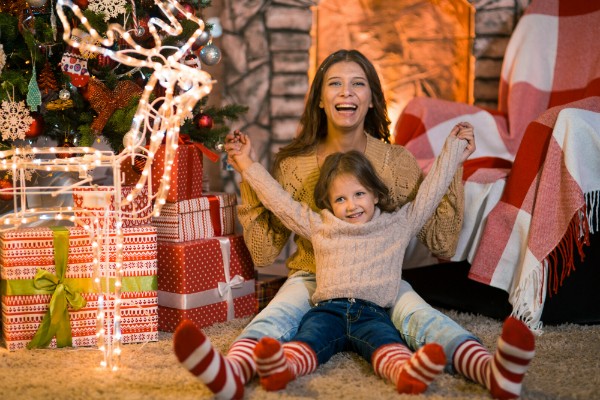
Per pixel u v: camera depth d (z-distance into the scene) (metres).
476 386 1.56
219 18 3.56
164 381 1.61
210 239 2.18
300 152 2.14
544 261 2.07
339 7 3.45
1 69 2.12
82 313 1.92
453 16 3.33
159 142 1.64
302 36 3.48
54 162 1.83
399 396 1.50
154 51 1.57
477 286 2.32
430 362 1.44
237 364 1.54
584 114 2.08
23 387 1.58
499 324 2.18
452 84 3.36
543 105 2.80
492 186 2.22
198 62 2.38
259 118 3.54
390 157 2.11
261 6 3.50
